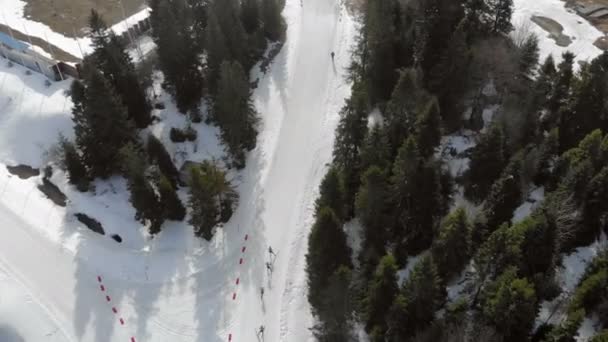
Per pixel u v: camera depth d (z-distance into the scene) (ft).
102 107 170.09
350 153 164.04
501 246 125.59
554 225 128.06
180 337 146.61
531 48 181.57
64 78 221.66
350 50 222.69
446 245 132.36
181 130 200.34
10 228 179.63
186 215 177.06
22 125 208.13
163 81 217.36
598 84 168.14
